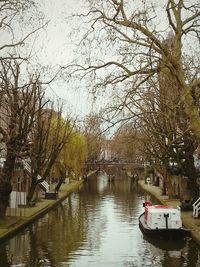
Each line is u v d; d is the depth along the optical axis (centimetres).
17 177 4538
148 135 4162
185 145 3969
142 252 2691
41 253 2639
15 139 3316
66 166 6391
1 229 3006
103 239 3098
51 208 4912
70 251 2705
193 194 4112
